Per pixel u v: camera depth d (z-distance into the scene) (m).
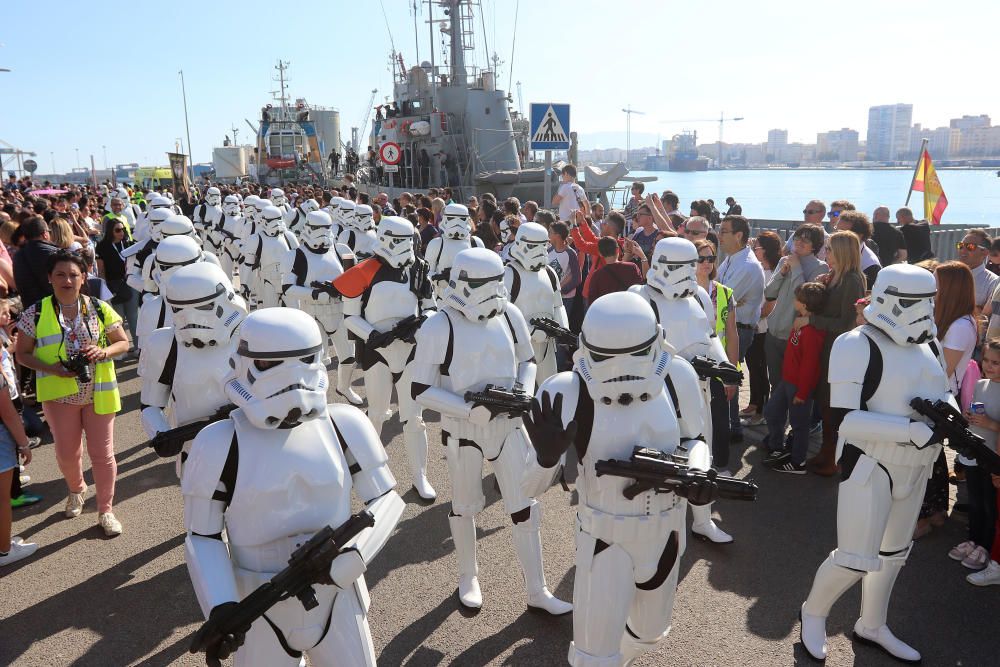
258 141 36.28
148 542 5.27
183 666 3.88
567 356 8.96
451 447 4.26
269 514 2.58
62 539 5.32
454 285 4.18
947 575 4.59
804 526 5.25
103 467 5.30
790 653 3.86
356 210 10.88
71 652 4.02
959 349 4.88
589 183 16.19
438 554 4.99
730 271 6.86
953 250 11.94
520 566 4.81
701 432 3.27
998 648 3.88
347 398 8.33
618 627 3.05
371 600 4.44
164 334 4.22
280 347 2.49
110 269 10.27
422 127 19.25
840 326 5.61
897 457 3.55
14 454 4.96
